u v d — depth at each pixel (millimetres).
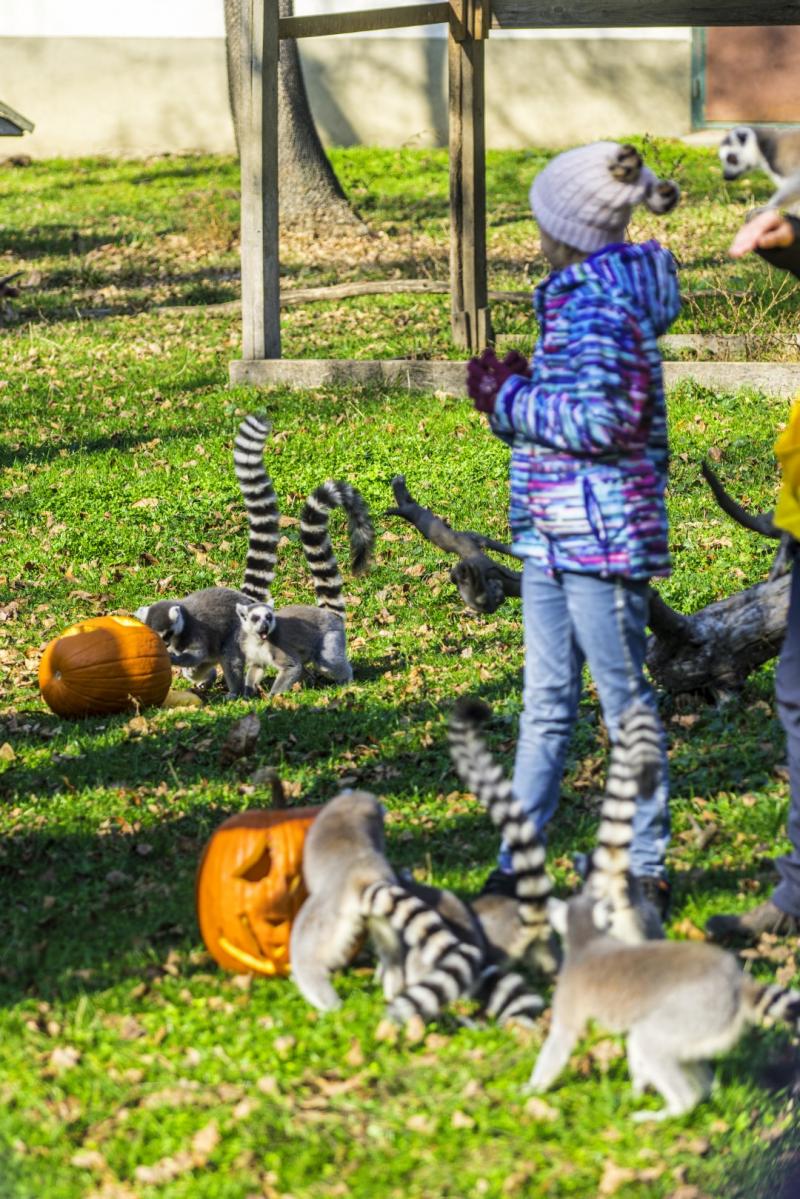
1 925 5102
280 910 4590
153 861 5613
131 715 7637
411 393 13477
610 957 3760
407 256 19734
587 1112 3795
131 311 17797
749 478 10797
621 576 4293
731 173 4395
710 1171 3574
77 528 10703
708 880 5047
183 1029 4285
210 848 4746
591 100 26094
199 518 10836
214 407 13414
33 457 12430
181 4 26219
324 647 8055
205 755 6785
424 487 11148
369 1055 4086
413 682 7672
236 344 15789
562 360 4211
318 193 21797
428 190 23562
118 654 7613
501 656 8078
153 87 26484
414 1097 3902
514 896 4500
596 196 4203
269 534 8609
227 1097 3951
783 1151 3633
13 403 14039
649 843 4594
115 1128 3877
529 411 4195
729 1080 3928
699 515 10109
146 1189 3613
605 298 4160
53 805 6176
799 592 4441
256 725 6609
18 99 26609
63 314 17781
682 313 14883
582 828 5562
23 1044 4270
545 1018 4168
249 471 8508
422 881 5094
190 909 5129
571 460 4281
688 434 11766
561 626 4477
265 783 6277
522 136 26328
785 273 15477
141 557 10164
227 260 20172
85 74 26516
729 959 3691
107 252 20656
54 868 5566
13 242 21281
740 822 5516
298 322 16281
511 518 4523
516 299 16016
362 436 12312
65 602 9445
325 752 6734
